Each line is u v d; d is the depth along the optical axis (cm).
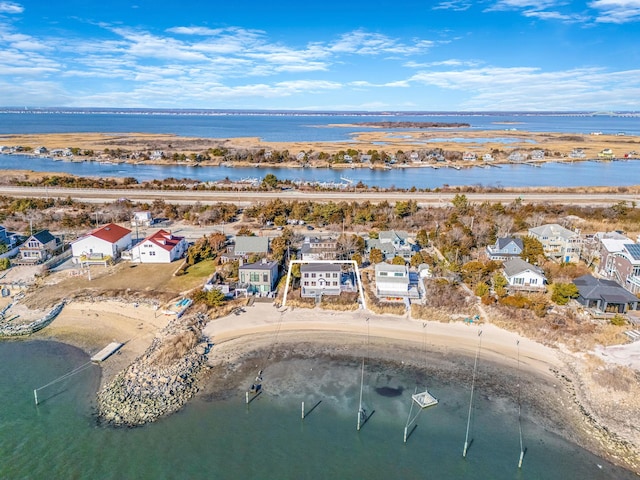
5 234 9600
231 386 5319
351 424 4712
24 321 6744
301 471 4106
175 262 9088
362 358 5919
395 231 9744
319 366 5741
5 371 5559
